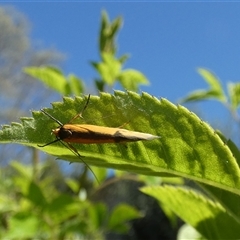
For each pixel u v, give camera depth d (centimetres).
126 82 10
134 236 36
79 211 9
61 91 11
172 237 35
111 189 33
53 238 8
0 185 11
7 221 9
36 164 11
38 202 8
